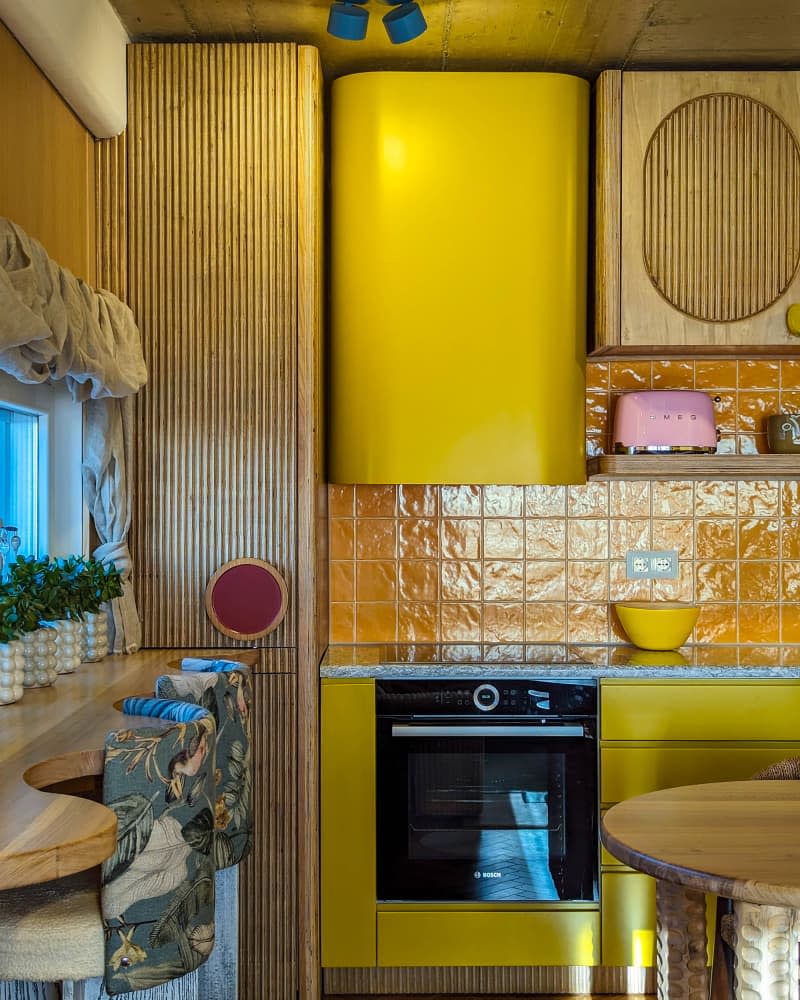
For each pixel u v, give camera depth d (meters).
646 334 3.24
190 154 3.00
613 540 3.59
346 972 3.18
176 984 2.13
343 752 3.05
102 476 2.90
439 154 3.21
